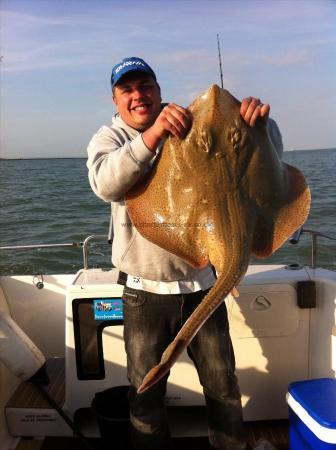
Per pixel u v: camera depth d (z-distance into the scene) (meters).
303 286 3.28
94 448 3.19
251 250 2.05
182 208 2.16
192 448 3.17
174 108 2.12
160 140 2.11
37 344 4.20
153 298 2.51
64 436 3.36
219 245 2.05
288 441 3.18
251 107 2.13
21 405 3.36
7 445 3.29
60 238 13.06
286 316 3.31
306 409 2.63
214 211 2.09
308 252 10.77
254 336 3.32
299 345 3.37
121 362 3.32
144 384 1.63
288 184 2.27
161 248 2.38
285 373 3.38
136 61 2.46
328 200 18.56
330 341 3.18
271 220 2.17
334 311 3.13
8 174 54.72
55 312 4.18
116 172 2.14
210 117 2.11
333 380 2.91
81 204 20.08
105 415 3.28
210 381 2.60
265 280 3.29
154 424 2.57
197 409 3.43
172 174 2.18
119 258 2.54
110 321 3.28
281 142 2.54
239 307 3.29
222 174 2.10
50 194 25.20
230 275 1.88
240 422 2.63
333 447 2.47
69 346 3.32
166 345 2.56
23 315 4.15
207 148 2.10
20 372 2.80
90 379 3.34
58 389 3.60
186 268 2.47
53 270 9.92
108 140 2.46
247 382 3.37
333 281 3.17
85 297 3.27
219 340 2.58
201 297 2.57
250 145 2.12
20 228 14.79
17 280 4.12
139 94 2.46
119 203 2.49
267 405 3.39
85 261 3.74
